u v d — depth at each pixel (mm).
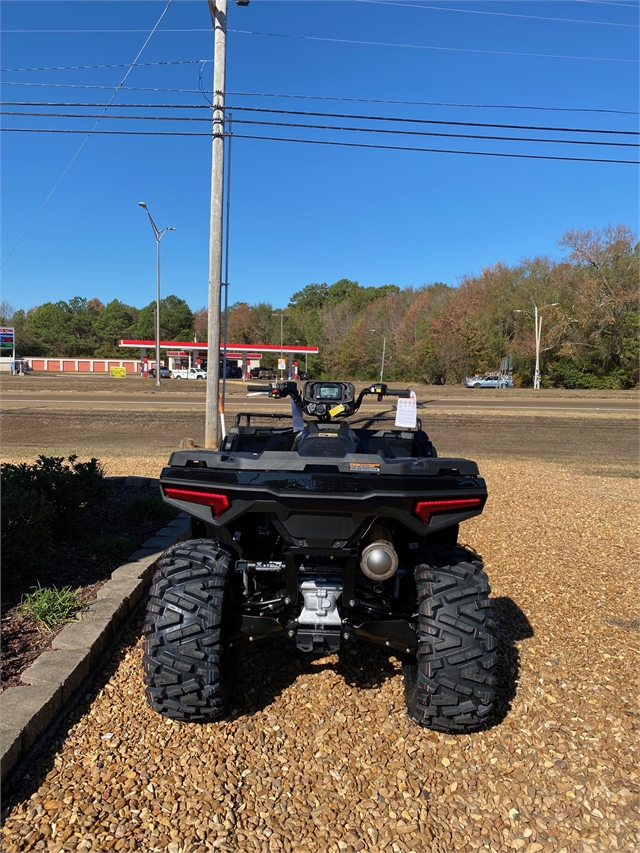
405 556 2928
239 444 3854
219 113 10523
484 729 2666
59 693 2631
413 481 2424
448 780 2340
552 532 6098
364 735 2621
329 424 3182
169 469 2570
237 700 2865
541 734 2633
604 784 2326
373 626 2520
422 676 2502
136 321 116562
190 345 59781
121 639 3414
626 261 56250
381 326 90562
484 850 2010
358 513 2414
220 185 10930
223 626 2568
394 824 2105
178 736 2555
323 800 2213
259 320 114188
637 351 54906
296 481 2395
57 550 4648
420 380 71250
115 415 19219
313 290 145375
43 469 5160
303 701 2883
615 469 10883
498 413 22078
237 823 2082
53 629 3248
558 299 62594
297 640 2525
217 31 10391
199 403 24609
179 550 2674
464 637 2473
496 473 10094
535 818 2152
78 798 2154
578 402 29797
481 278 78125
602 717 2766
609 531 6156
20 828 2008
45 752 2402
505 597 4273
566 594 4340
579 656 3363
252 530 2910
